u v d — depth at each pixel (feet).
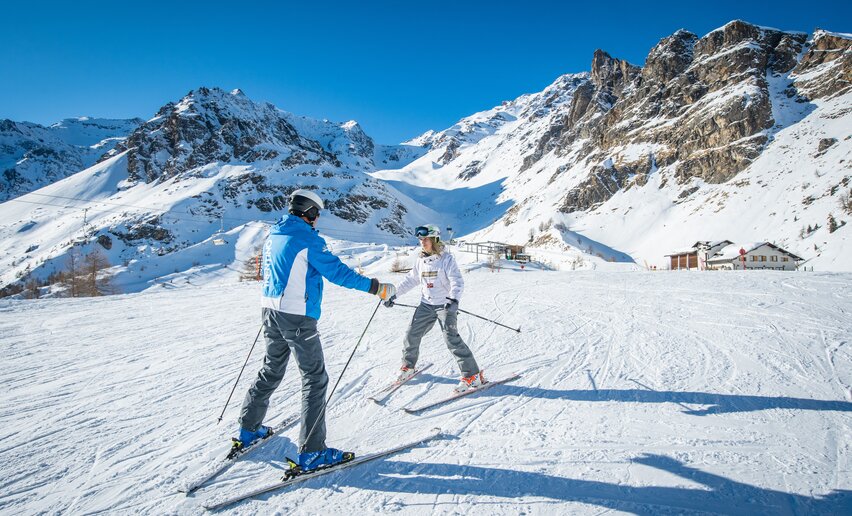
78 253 316.40
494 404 12.28
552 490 7.95
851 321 20.81
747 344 17.47
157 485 8.38
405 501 7.71
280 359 9.57
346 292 43.04
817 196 229.66
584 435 10.09
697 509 7.29
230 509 7.60
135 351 19.38
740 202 265.13
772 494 7.61
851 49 340.39
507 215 463.83
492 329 22.47
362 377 14.99
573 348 18.21
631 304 29.17
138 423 11.37
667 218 298.35
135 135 641.40
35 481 8.49
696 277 45.50
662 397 12.32
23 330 24.73
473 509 7.44
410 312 29.55
